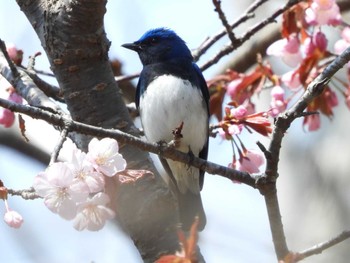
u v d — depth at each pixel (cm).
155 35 1257
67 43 935
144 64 1274
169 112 1144
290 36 1057
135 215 887
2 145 1320
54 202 731
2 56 1047
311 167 1434
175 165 1112
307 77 1027
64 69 945
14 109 756
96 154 741
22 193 763
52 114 766
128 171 761
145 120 1169
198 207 1121
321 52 1026
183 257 660
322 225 1346
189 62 1185
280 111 1038
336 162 1427
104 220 745
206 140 1172
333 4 1028
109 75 959
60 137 760
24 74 1001
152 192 888
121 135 788
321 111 1053
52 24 938
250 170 923
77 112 948
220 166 830
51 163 742
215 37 1193
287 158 1463
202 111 1156
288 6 1055
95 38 936
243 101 1080
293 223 1368
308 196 1401
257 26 1109
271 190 793
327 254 1289
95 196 739
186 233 891
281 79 1081
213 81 1132
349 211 1353
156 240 880
